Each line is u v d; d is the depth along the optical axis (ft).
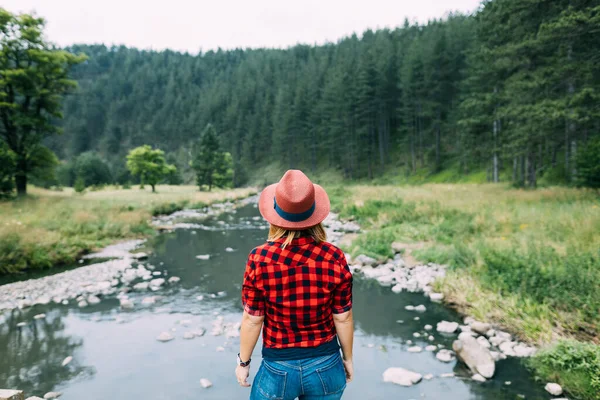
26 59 96.58
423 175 188.44
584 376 14.03
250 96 381.81
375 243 39.32
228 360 17.03
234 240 50.96
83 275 32.63
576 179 63.16
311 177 260.62
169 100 472.44
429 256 33.78
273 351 6.23
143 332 20.43
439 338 19.15
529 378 15.02
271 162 321.52
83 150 477.77
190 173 371.35
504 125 95.55
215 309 24.08
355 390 14.32
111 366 16.55
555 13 67.31
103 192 150.61
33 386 14.93
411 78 201.26
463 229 40.40
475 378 15.02
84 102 515.91
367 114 230.07
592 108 58.54
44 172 99.40
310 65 366.22
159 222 70.64
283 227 6.23
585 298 19.24
